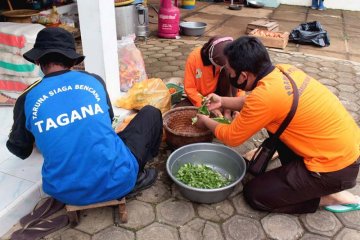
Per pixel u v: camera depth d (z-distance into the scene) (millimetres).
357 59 5324
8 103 3232
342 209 2295
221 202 2361
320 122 1970
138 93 3129
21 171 2418
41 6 5539
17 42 3133
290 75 2037
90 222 2170
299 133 2020
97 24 2906
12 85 3385
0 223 2076
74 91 1761
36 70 3264
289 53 5422
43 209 2227
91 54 3059
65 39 1802
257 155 2420
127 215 2225
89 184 1819
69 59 1806
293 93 1947
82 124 1740
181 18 7395
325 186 2061
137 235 2084
